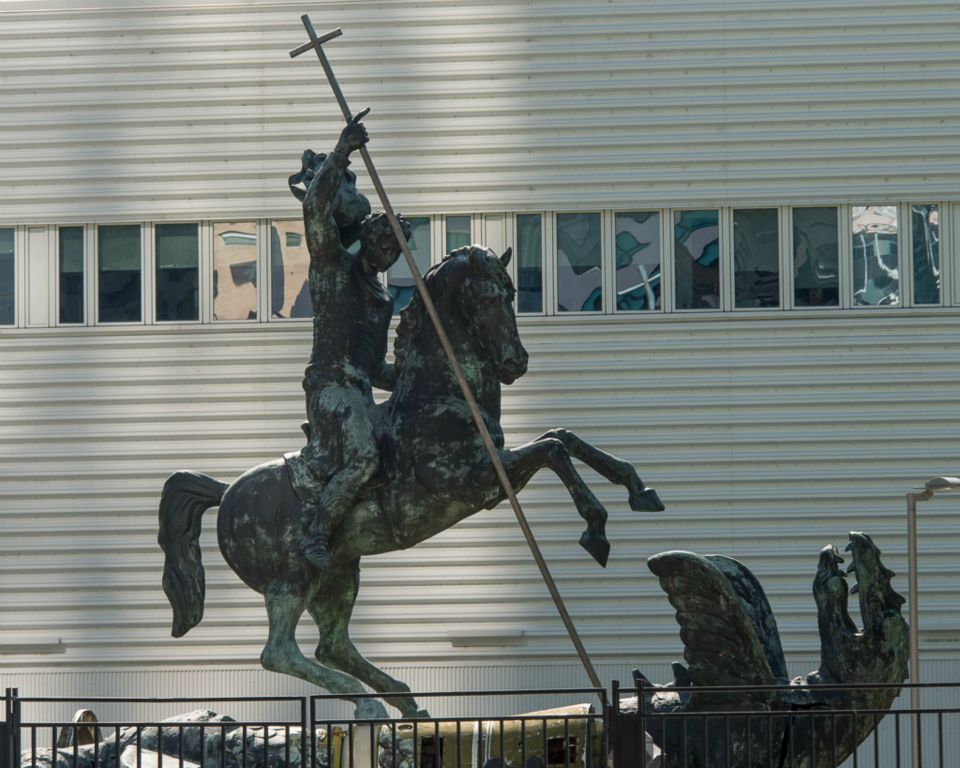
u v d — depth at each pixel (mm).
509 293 30141
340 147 31000
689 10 56094
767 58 55875
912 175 55312
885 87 55594
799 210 55750
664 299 55656
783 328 55250
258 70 56812
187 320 56562
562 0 56312
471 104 56281
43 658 54781
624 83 56031
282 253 56500
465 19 56500
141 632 54781
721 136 55750
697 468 54719
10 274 57031
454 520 30453
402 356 31266
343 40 56656
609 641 53688
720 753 30766
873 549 31734
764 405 54938
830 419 54719
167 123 56906
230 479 55594
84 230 56938
